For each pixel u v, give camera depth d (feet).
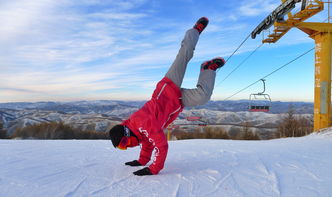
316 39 34.12
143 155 9.99
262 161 10.39
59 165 9.92
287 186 7.06
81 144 16.94
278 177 7.97
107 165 10.05
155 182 7.57
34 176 8.21
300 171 8.70
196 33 9.68
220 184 7.30
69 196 6.33
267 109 43.98
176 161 10.75
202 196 6.34
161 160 8.39
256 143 18.89
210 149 14.43
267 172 8.57
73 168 9.43
